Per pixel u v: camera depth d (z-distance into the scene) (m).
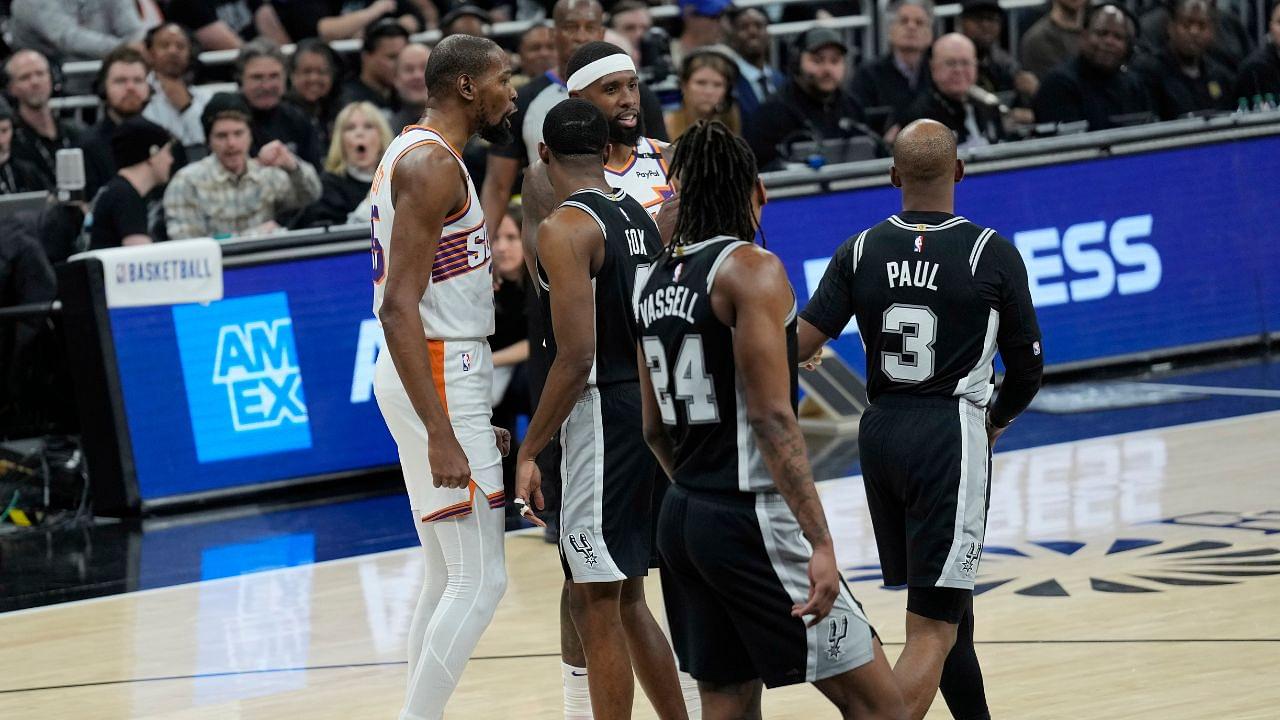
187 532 13.35
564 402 7.08
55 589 11.66
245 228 15.30
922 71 18.33
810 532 5.85
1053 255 17.22
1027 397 7.30
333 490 14.68
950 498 7.02
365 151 15.59
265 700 8.95
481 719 8.41
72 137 15.98
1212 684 8.26
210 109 15.11
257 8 19.78
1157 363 17.80
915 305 7.15
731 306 5.96
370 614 10.66
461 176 7.23
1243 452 13.78
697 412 6.09
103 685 9.34
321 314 14.62
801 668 6.03
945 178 7.33
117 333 13.80
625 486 7.23
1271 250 18.30
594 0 10.57
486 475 7.35
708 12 18.58
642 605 7.43
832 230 16.19
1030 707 8.03
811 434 15.86
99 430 13.82
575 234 7.10
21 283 13.92
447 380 7.31
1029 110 18.88
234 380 14.24
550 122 7.39
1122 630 9.26
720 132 6.11
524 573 11.49
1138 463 13.63
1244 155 18.14
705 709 6.37
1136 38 20.12
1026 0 20.98
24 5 17.91
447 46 7.32
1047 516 12.10
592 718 7.97
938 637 7.02
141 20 18.30
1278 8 19.83
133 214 14.91
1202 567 10.48
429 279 7.25
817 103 17.22
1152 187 17.72
